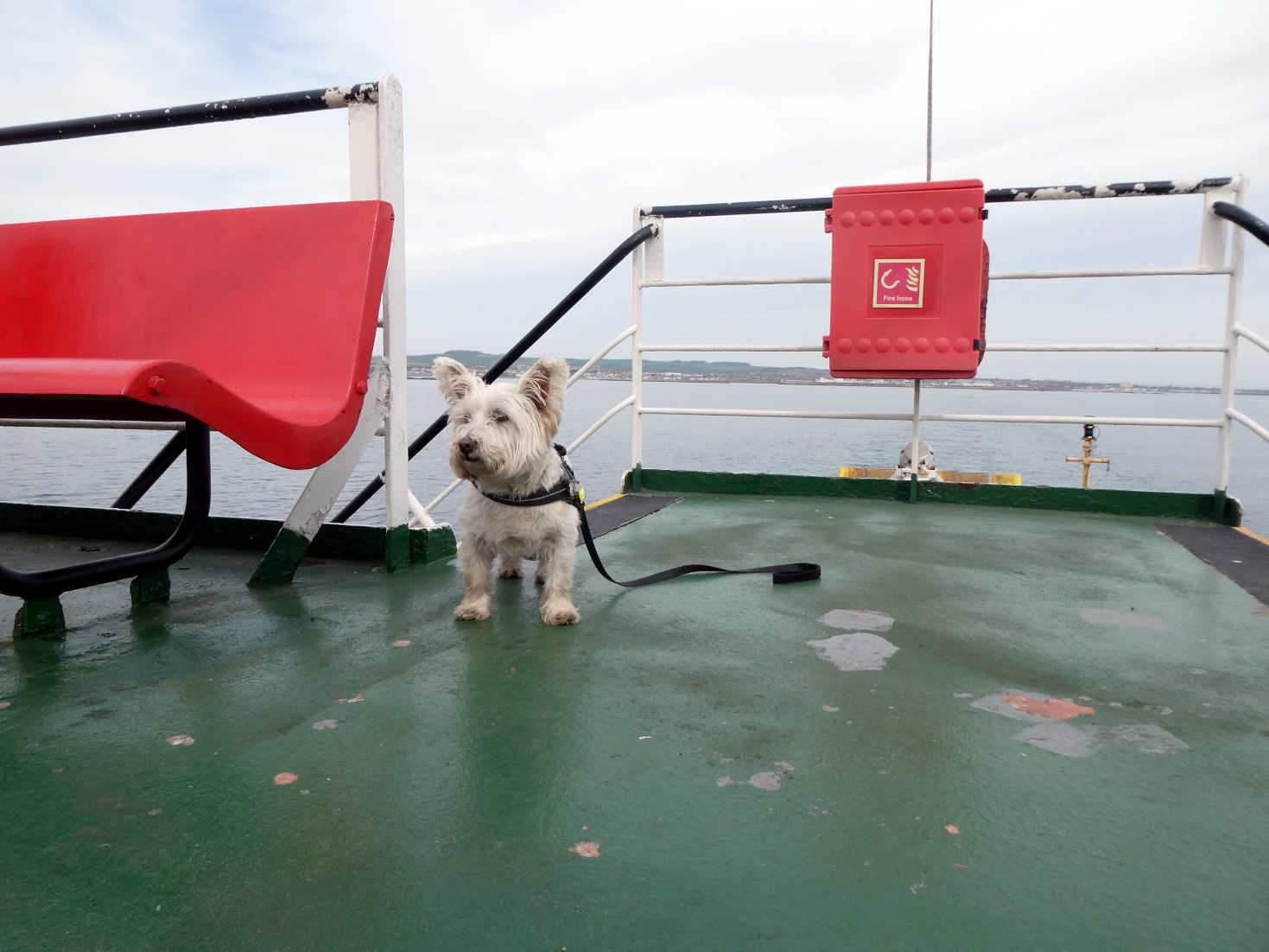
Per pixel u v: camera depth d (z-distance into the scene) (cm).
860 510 466
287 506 1567
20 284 331
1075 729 178
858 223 454
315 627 254
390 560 329
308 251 299
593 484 2819
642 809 145
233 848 133
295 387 283
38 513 402
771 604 279
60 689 202
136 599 276
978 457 4875
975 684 205
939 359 450
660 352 525
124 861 129
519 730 178
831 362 468
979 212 437
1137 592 292
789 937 111
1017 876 125
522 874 125
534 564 353
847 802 147
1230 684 205
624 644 238
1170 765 161
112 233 325
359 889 122
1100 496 453
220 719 184
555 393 269
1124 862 128
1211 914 116
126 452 2125
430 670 216
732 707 191
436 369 297
